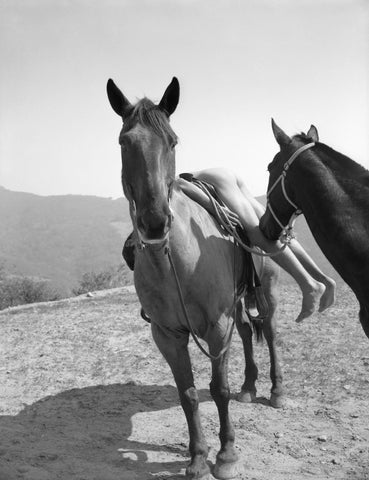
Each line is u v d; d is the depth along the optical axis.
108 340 7.80
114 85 3.52
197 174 4.73
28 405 5.70
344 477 3.97
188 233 3.67
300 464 4.18
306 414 5.14
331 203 3.51
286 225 4.09
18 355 7.46
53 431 4.96
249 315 4.81
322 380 5.91
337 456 4.30
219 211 4.25
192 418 3.95
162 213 3.10
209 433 4.76
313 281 4.43
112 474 4.05
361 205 3.46
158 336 3.90
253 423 4.93
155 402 5.65
